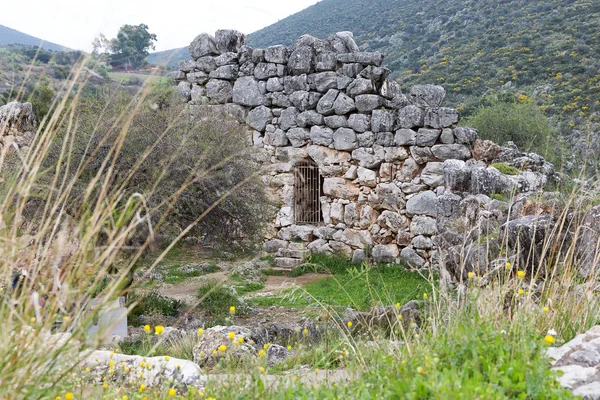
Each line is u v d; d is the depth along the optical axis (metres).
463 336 3.56
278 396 3.38
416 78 40.44
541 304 4.49
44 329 2.73
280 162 17.25
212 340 6.81
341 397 3.22
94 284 2.84
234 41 18.11
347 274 15.42
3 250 2.83
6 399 2.57
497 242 6.32
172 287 13.63
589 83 29.83
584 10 40.88
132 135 9.95
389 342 4.56
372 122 16.06
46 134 3.01
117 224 2.83
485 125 27.72
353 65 16.30
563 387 3.15
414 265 15.53
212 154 10.89
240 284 14.47
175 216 10.56
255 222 12.12
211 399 3.38
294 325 9.02
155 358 4.58
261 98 17.47
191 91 18.23
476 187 11.68
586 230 5.65
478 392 2.78
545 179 12.03
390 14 61.38
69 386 3.07
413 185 15.68
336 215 16.67
